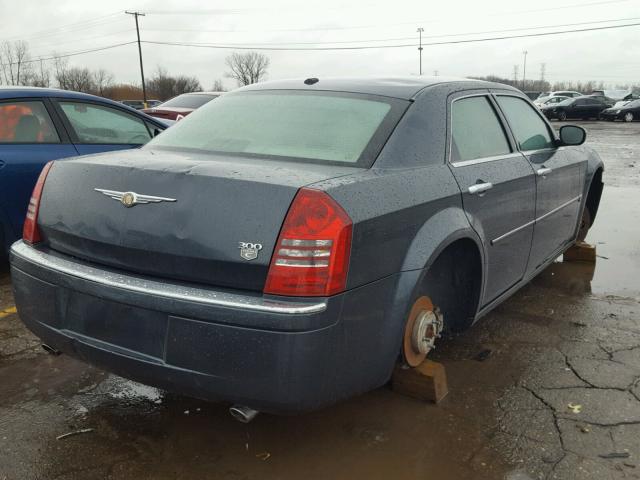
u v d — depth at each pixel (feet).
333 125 9.33
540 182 12.68
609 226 23.35
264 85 11.34
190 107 39.47
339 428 9.23
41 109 16.48
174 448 8.71
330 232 7.07
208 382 7.27
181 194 7.54
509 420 9.47
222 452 8.63
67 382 10.55
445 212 9.16
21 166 15.40
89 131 17.58
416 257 8.38
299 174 7.70
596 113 107.45
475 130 11.10
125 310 7.72
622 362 11.50
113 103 18.54
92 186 8.34
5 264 17.06
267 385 7.05
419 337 9.53
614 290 15.78
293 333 6.91
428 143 9.42
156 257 7.63
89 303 8.04
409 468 8.30
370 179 8.02
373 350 7.93
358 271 7.43
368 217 7.54
